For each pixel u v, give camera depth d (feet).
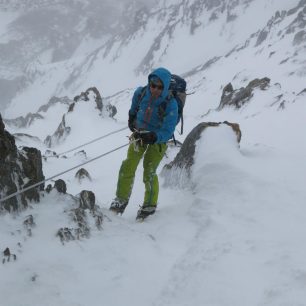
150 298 13.78
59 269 14.17
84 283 13.93
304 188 21.93
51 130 101.30
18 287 13.00
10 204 16.67
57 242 15.80
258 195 21.30
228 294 13.51
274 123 77.51
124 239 17.17
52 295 12.91
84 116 73.56
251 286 13.87
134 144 20.48
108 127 72.33
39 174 19.24
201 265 15.31
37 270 13.88
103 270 14.82
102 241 16.66
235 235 17.61
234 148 26.68
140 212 21.06
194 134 28.40
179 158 27.99
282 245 16.40
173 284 14.42
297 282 13.62
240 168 23.95
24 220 16.42
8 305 12.23
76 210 17.98
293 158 27.50
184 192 24.71
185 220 20.16
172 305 13.33
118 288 14.02
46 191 19.49
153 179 21.17
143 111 20.36
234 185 22.48
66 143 66.39
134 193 26.23
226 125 29.58
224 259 15.58
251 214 19.57
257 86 111.86
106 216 19.31
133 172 21.56
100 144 56.75
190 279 14.48
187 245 17.66
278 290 13.24
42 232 16.25
